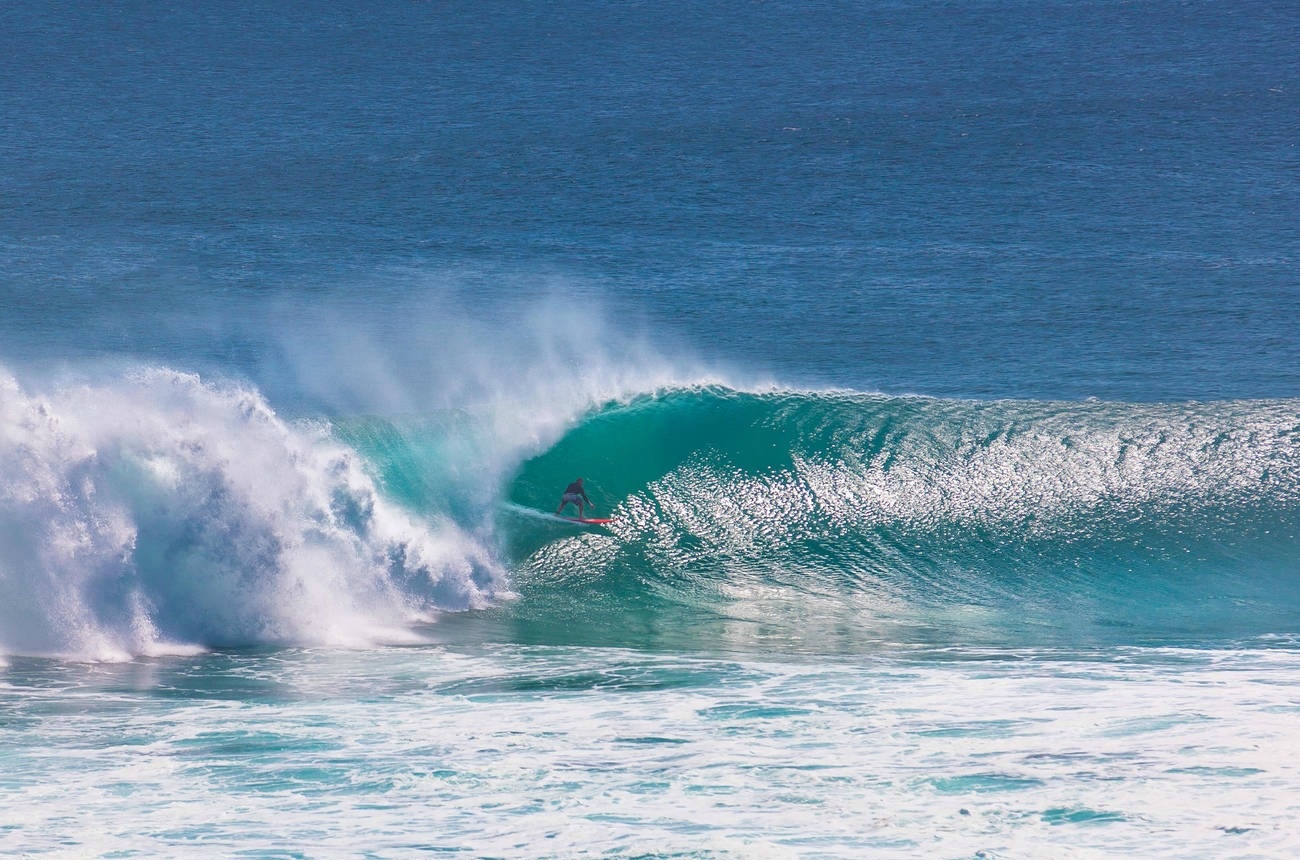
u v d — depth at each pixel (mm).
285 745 47344
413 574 72375
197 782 43281
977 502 85625
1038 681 56344
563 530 80438
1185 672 58188
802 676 58031
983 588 76312
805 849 37250
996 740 46844
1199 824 38500
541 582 76062
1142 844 37125
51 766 44969
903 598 74812
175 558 65250
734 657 62531
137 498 65188
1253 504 85375
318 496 70625
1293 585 76375
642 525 82062
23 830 39094
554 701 53594
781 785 42438
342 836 38562
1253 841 37188
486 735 48500
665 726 49531
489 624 69688
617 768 44375
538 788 42438
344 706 52844
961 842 37562
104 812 40562
